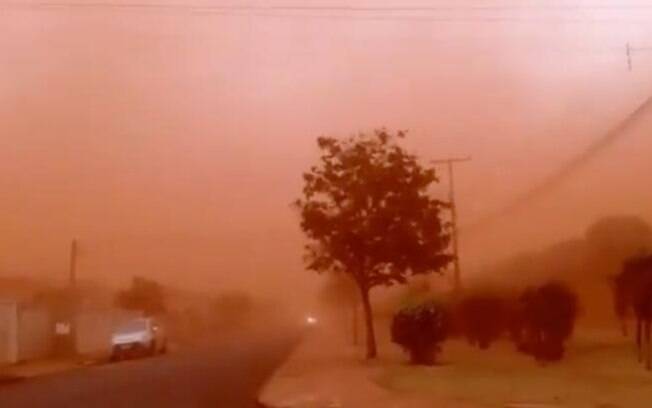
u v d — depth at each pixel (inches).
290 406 913.5
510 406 839.1
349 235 1611.7
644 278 1154.7
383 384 1098.7
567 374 1092.5
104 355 2154.3
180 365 1601.9
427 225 1637.6
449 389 1005.2
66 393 1069.1
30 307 2078.0
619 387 946.7
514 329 1545.3
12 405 930.7
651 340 1238.9
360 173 1619.1
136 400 957.8
